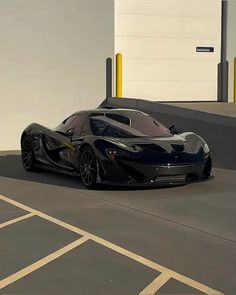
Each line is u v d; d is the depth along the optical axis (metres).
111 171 7.57
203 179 7.97
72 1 13.79
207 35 16.06
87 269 4.35
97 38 14.14
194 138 8.45
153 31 15.48
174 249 4.88
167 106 12.50
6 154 12.70
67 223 5.86
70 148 8.61
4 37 13.20
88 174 8.02
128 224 5.80
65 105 13.93
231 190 7.77
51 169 9.31
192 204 6.80
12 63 13.33
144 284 4.01
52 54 13.70
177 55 15.79
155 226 5.71
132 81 15.31
